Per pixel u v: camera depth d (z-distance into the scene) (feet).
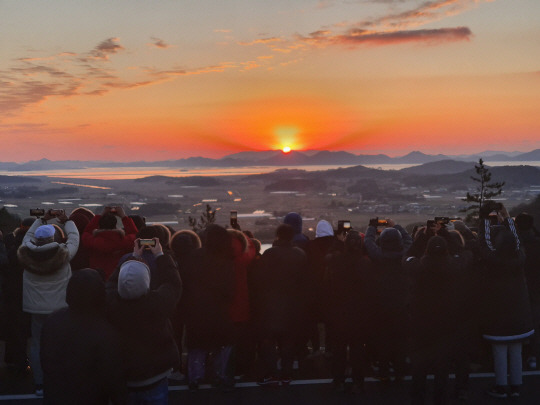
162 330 11.77
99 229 17.12
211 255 16.03
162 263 12.39
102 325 10.83
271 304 16.84
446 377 14.98
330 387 17.21
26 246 15.62
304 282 17.29
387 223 18.38
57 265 15.62
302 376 18.26
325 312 17.25
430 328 14.94
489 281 16.34
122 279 11.09
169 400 16.08
